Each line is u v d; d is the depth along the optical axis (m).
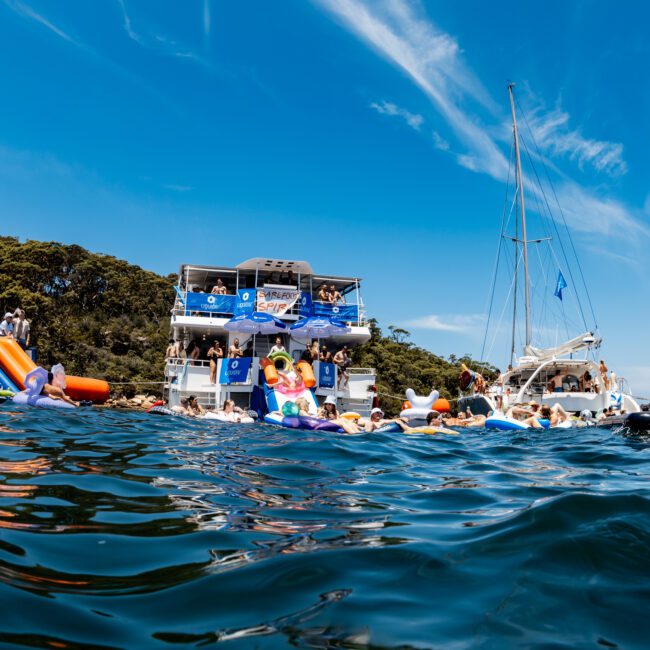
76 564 2.69
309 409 18.83
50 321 46.06
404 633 2.03
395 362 52.62
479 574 2.64
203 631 2.04
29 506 3.75
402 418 20.64
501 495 4.80
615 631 2.06
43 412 11.09
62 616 2.10
